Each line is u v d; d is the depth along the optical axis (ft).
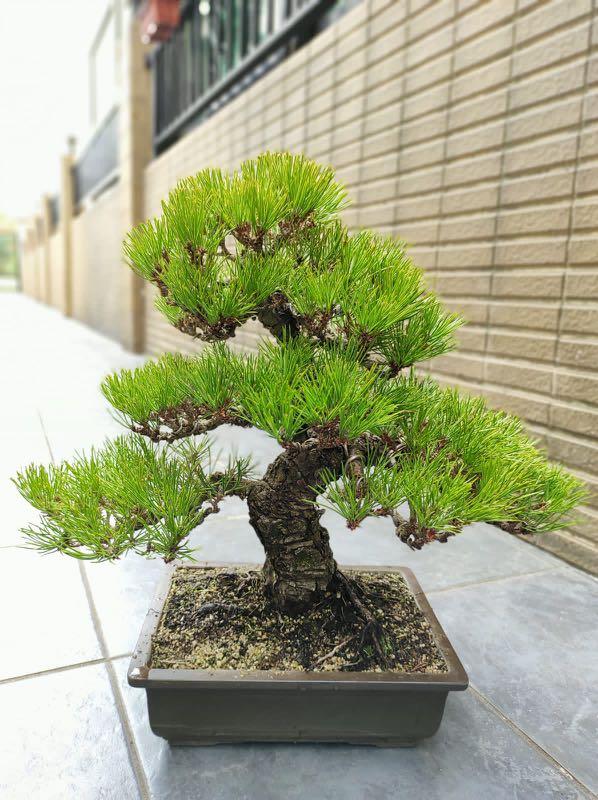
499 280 4.43
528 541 4.26
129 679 2.01
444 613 3.28
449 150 4.83
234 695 2.10
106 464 2.23
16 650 2.86
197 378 1.97
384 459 1.95
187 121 11.33
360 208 6.04
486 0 4.39
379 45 5.60
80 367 12.12
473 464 2.01
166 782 2.11
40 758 2.20
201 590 2.65
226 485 2.29
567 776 2.21
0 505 4.72
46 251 37.96
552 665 2.86
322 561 2.43
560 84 3.84
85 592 3.43
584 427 3.83
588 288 3.76
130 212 13.87
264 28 9.11
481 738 2.38
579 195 3.77
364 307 1.75
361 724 2.19
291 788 2.10
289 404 1.64
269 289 1.80
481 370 4.65
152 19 9.93
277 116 7.55
